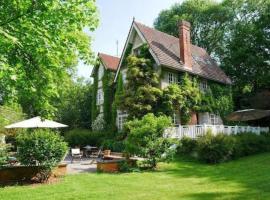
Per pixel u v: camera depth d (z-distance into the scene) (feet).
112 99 112.98
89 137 102.42
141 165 55.77
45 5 26.27
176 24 153.79
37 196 34.01
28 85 28.86
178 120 90.48
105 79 114.21
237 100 129.59
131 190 36.65
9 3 26.25
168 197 32.78
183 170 52.95
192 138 67.82
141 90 83.87
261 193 33.27
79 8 29.89
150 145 54.03
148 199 31.99
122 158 61.11
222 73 116.26
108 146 91.04
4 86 29.94
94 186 39.29
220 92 108.47
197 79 99.81
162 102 85.61
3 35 22.11
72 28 30.53
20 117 75.41
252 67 126.82
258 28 126.93
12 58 27.04
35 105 31.45
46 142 43.86
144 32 97.19
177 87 88.12
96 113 120.37
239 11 149.28
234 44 132.87
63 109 134.10
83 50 32.45
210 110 99.50
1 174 42.68
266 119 109.91
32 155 43.11
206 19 154.40
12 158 56.54
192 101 93.45
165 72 91.30
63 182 42.37
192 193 34.58
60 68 31.32
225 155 61.36
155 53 89.20
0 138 57.21
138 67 86.99
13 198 33.22
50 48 27.96
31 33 26.55
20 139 44.27
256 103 114.93
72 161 70.44
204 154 61.00
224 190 35.70
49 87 29.76
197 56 113.50
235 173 48.16
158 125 55.72
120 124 102.53
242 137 70.33
